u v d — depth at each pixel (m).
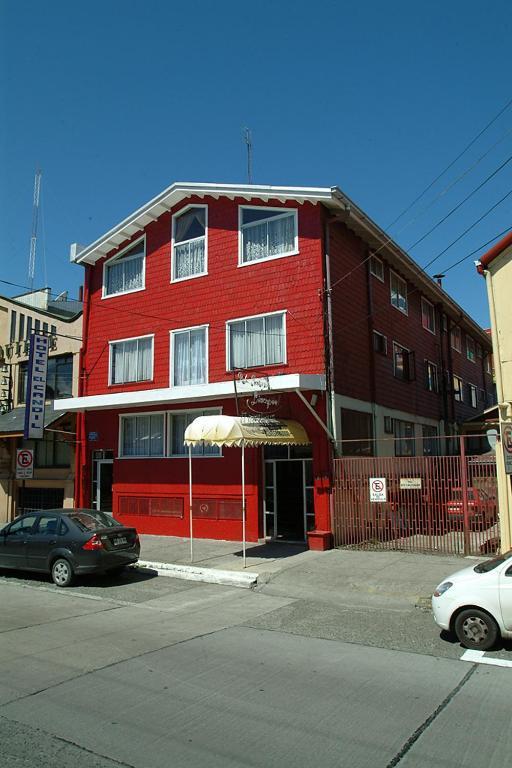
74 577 12.12
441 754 4.45
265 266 17.38
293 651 7.32
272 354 16.94
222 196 18.38
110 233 20.41
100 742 4.65
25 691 5.82
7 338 25.72
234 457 17.28
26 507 23.64
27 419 20.62
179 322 18.91
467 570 7.84
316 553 14.44
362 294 19.03
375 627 8.55
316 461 15.67
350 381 17.53
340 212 17.16
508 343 12.66
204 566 13.38
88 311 21.38
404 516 14.19
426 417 24.48
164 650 7.35
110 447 20.03
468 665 6.67
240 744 4.62
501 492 12.28
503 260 12.84
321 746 4.58
